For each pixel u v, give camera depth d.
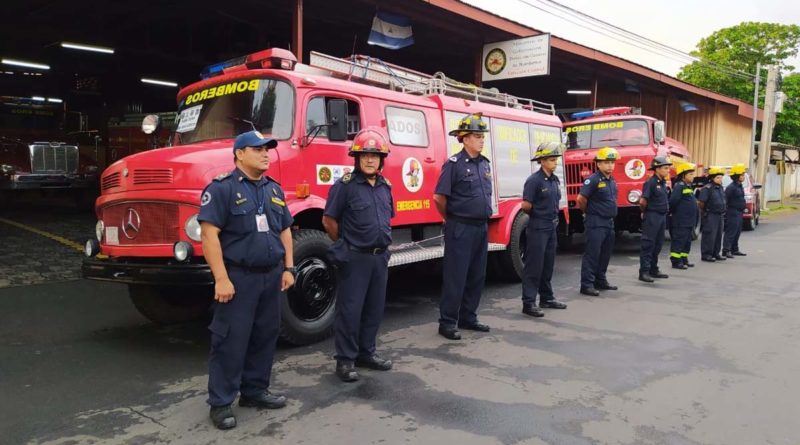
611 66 16.83
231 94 5.61
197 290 5.78
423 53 16.08
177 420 3.64
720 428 3.55
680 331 5.72
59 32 14.59
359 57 6.61
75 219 13.02
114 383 4.27
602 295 7.43
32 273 7.98
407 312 6.52
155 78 19.91
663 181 8.33
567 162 11.59
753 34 35.25
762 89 33.22
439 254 6.48
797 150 35.47
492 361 4.78
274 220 3.65
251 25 13.73
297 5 9.62
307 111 5.39
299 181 5.23
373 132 4.38
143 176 4.70
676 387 4.21
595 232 7.35
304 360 4.79
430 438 3.38
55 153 13.91
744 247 12.72
